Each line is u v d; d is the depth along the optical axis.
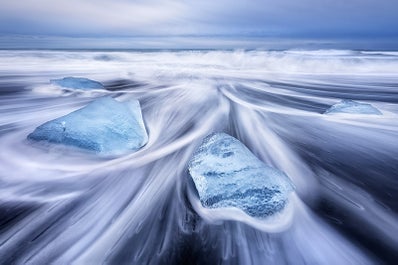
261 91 9.91
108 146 4.09
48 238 2.39
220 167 2.89
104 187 3.23
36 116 6.40
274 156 4.25
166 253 2.20
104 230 2.49
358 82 12.25
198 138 5.01
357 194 3.10
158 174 3.57
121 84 10.98
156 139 4.93
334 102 8.34
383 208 2.84
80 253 2.22
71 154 3.98
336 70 16.03
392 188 3.24
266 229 2.46
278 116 6.58
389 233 2.46
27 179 3.37
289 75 14.23
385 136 5.14
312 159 4.13
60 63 17.97
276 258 2.16
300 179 3.47
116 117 4.61
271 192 2.61
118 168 3.70
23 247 2.28
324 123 5.99
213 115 6.57
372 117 6.32
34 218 2.64
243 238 2.35
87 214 2.72
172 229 2.47
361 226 2.54
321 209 2.79
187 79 12.44
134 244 2.30
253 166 2.86
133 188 3.22
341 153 4.37
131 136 4.45
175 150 4.40
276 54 21.97
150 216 2.68
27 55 20.06
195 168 3.08
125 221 2.62
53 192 3.11
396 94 9.66
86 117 4.36
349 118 6.30
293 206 2.80
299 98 8.86
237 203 2.62
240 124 5.90
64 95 8.57
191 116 6.46
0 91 8.93
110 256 2.19
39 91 9.09
